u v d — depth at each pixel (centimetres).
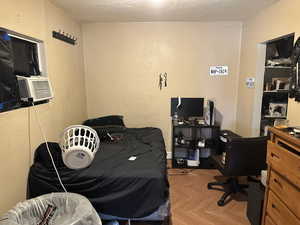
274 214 163
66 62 298
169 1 256
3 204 171
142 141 290
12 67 176
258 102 304
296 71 203
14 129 183
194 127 339
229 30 352
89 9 285
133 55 367
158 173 193
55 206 167
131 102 382
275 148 158
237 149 224
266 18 271
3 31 166
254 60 304
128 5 271
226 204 244
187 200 253
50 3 251
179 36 358
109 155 237
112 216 192
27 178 202
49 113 247
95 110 387
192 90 372
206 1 256
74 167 189
